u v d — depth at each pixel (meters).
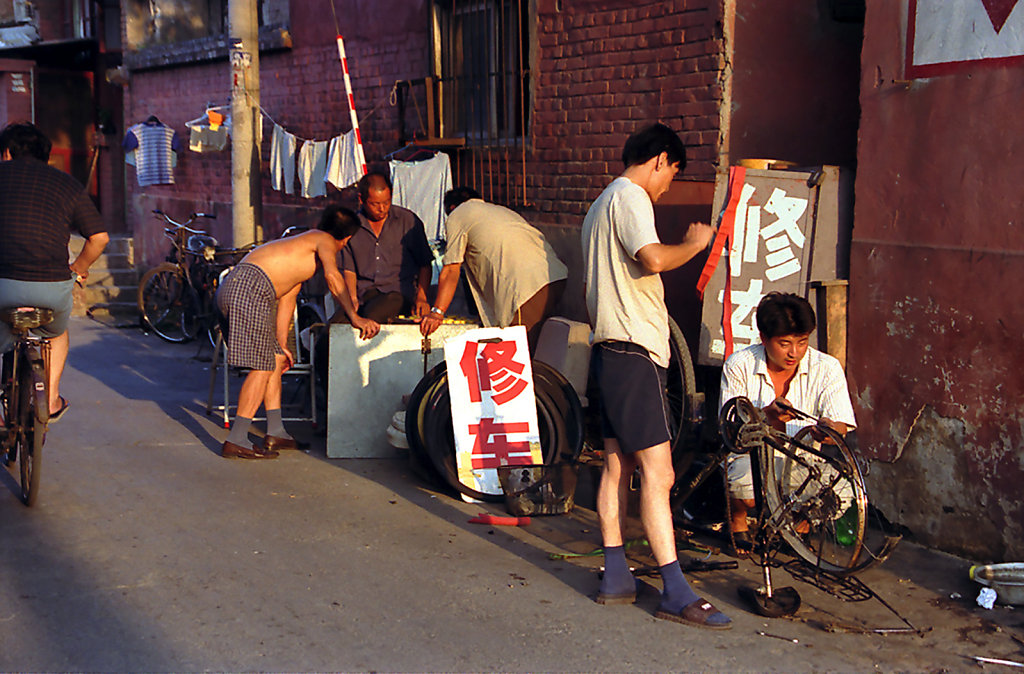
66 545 4.82
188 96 13.09
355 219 6.47
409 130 8.93
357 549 4.89
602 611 4.21
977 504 4.70
